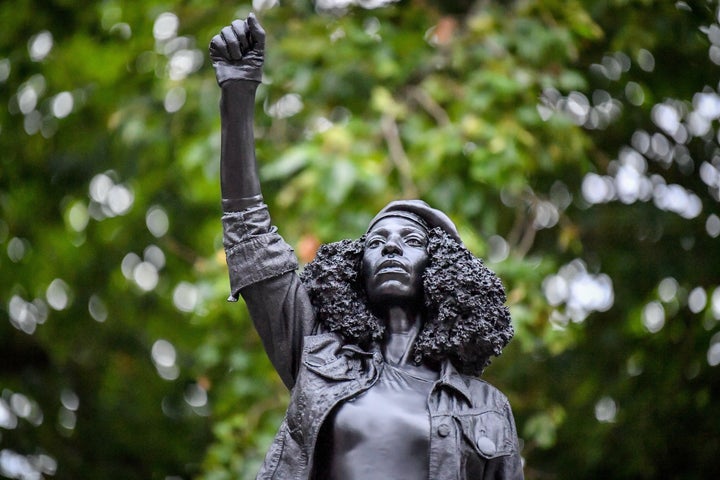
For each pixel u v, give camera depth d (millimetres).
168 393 16469
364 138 13086
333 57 13758
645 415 14367
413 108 13750
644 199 14836
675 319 14562
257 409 12805
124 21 14922
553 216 14445
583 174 14070
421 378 6625
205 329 14492
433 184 12984
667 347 14508
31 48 15758
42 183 16172
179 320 16172
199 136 13750
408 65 13773
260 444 12508
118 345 16531
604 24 14336
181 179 14836
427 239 6898
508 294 12609
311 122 13812
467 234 12625
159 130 14383
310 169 12664
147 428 16438
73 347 16578
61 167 15945
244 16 14281
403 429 6355
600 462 14539
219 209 14789
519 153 13125
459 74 13703
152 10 14508
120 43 15305
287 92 13922
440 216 6945
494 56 13484
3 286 16328
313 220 12734
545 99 14062
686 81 14805
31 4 15531
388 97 13102
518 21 13586
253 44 6812
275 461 6457
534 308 12695
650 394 14398
